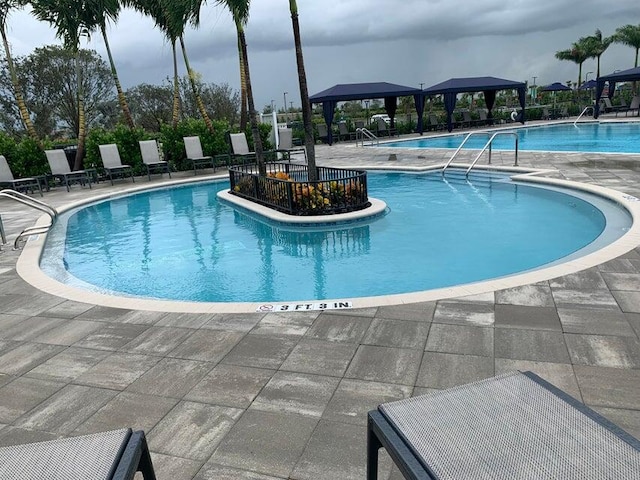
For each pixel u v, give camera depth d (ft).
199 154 55.62
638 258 17.12
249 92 36.52
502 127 94.53
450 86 90.89
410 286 19.29
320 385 10.26
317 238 27.27
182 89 119.14
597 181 33.91
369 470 6.21
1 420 9.73
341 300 14.87
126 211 37.96
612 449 4.95
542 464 4.78
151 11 60.70
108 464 5.15
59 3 50.31
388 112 96.58
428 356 11.18
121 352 12.45
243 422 9.13
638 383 9.61
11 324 14.83
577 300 13.84
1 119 114.01
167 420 9.36
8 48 52.60
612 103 112.78
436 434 5.30
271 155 63.00
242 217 34.17
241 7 35.06
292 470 7.79
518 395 6.00
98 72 123.13
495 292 14.75
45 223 32.32
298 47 30.78
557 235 24.58
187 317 14.44
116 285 21.33
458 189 38.50
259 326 13.43
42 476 5.00
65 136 123.65
